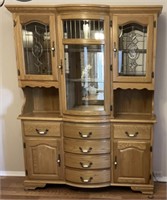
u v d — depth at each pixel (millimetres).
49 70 2504
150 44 2318
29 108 2760
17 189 2773
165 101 2723
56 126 2555
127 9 2262
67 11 2293
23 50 2480
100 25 2340
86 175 2564
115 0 2617
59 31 2371
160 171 2883
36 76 2498
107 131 2486
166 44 2609
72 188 2756
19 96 2920
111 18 2314
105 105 2463
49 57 2482
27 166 2688
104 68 2404
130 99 2689
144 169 2537
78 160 2543
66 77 2479
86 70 2500
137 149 2502
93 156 2521
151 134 2459
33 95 2816
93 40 2344
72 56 2471
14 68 2857
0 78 2896
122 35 2383
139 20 2293
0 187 2820
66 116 2525
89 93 2535
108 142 2512
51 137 2586
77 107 2557
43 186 2713
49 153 2621
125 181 2584
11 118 2980
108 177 2582
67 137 2537
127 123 2457
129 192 2654
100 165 2539
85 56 2467
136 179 2568
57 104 2811
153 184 2654
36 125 2574
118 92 2680
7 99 2939
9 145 3045
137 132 2467
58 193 2674
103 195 2615
